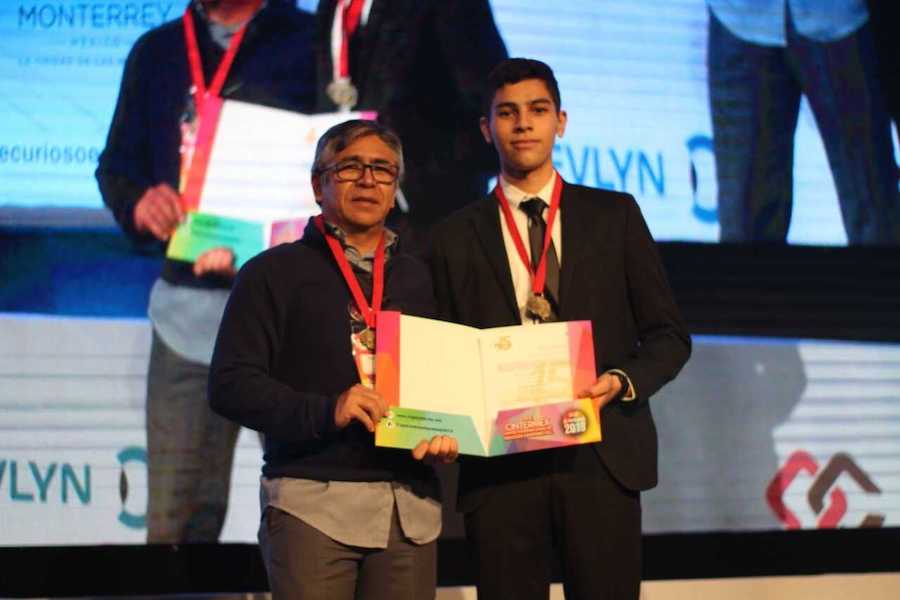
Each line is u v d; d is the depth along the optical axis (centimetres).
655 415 320
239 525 303
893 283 337
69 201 310
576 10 338
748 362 327
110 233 310
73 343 304
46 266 306
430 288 218
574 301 216
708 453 320
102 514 298
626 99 336
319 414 187
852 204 340
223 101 319
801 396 327
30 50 315
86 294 306
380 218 209
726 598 311
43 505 296
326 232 210
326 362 199
